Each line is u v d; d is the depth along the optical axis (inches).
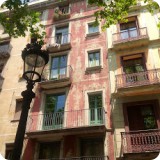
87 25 774.5
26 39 829.8
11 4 487.8
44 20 854.5
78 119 579.5
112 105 573.3
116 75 599.5
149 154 466.3
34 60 255.4
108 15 471.5
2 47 835.4
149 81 562.6
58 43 762.8
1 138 614.9
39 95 658.2
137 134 498.9
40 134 562.6
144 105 559.5
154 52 625.9
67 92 636.7
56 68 705.6
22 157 562.3
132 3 470.3
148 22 696.4
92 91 614.9
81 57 696.4
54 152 564.7
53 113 611.2
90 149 543.2
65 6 879.7
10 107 670.5
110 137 529.3
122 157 491.5
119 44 656.4
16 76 735.1
